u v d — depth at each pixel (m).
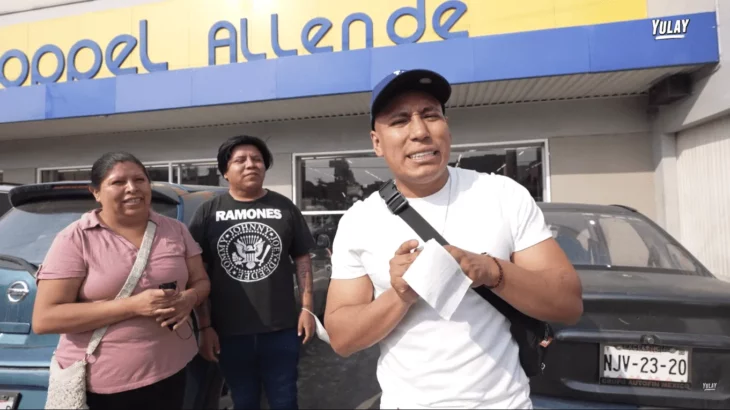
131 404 1.77
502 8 5.47
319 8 6.07
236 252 2.27
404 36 5.76
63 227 2.27
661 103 5.35
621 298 1.86
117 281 1.74
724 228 4.71
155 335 1.80
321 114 6.61
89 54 7.00
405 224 1.33
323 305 3.94
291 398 2.30
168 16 6.66
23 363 1.85
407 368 1.27
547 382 1.88
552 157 6.06
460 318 1.24
